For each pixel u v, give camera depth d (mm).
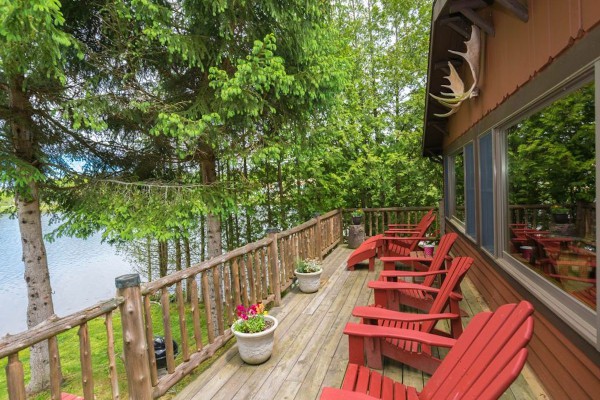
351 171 8805
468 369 1500
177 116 4336
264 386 2449
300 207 9156
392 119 9484
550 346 2156
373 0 10109
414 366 2385
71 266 13156
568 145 2004
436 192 8883
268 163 8641
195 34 4617
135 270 10352
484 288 3871
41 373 4914
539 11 2129
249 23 4773
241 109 4695
